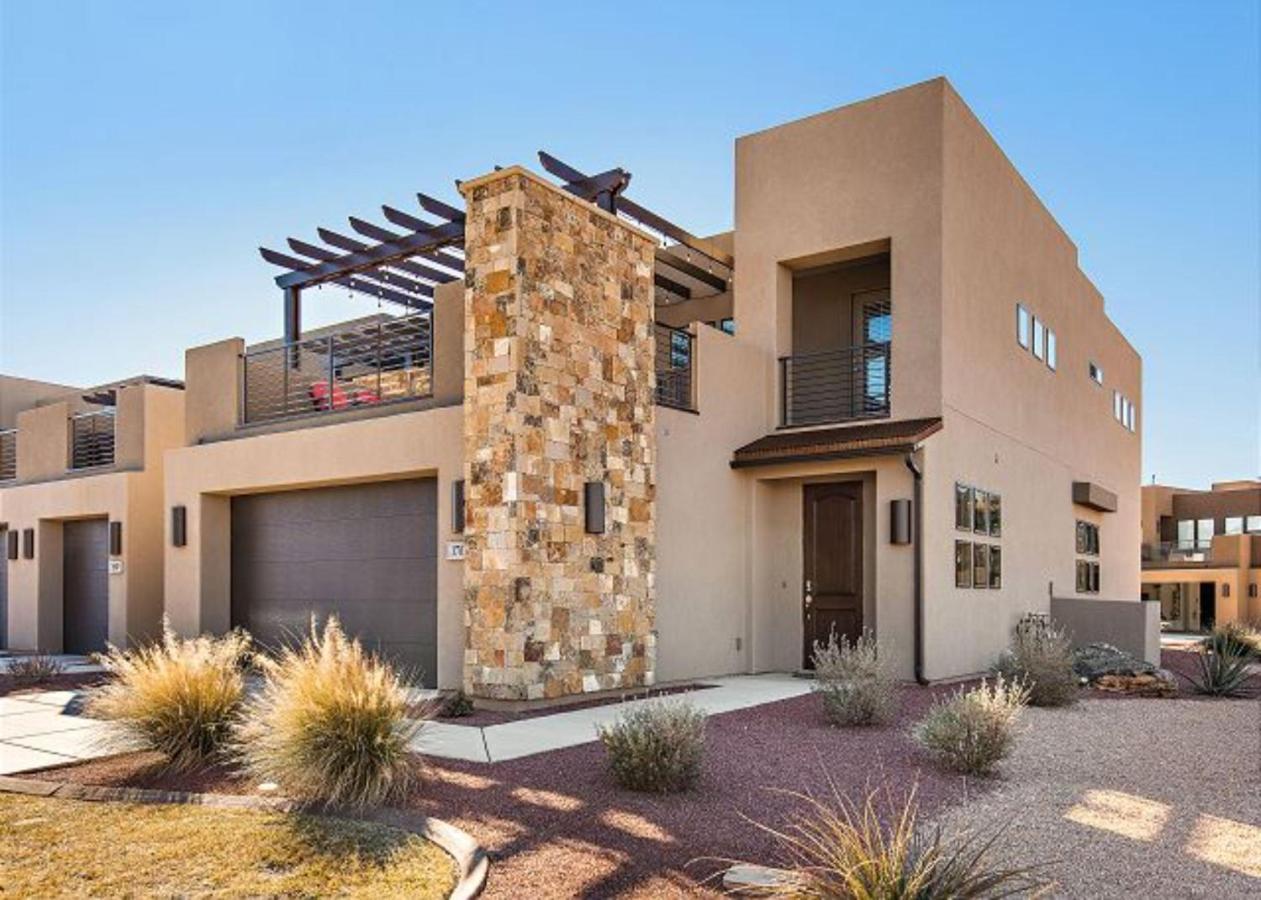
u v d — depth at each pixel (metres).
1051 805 5.87
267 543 12.70
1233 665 12.12
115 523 14.81
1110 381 23.36
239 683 6.97
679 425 11.66
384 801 5.61
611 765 6.12
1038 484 16.22
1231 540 39.09
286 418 12.41
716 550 12.17
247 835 5.01
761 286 13.65
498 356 9.41
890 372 12.46
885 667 9.41
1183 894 4.28
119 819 5.35
